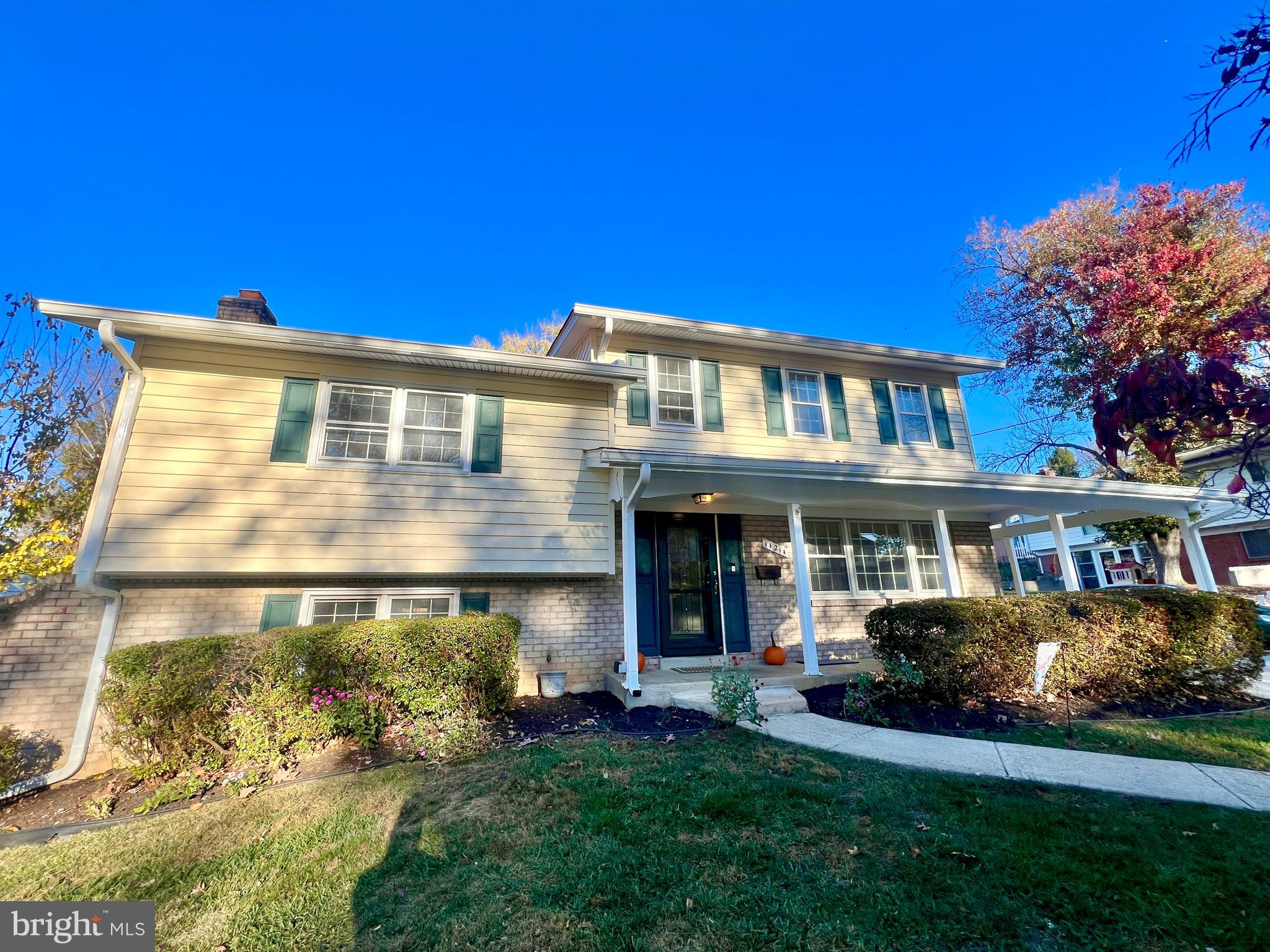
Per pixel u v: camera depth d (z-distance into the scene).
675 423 9.77
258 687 5.64
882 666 7.26
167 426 6.74
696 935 2.73
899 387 11.73
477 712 6.29
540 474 8.12
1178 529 15.34
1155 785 4.34
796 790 4.32
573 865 3.43
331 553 7.02
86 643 6.41
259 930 3.02
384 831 4.07
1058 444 16.98
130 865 3.81
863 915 2.83
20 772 5.71
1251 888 2.91
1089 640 7.12
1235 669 7.36
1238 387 1.55
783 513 10.15
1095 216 15.55
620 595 8.85
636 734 6.06
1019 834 3.57
